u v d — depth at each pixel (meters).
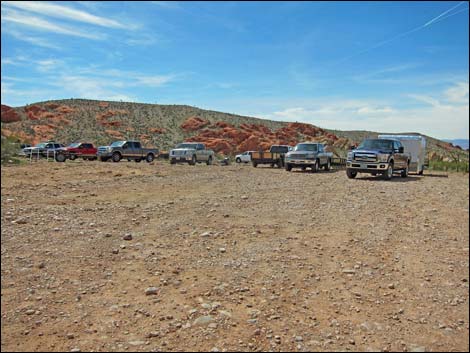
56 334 4.05
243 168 29.59
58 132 67.88
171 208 10.40
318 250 7.10
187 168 26.31
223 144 69.38
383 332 4.30
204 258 6.44
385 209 11.39
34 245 6.77
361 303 5.01
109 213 9.50
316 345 3.98
